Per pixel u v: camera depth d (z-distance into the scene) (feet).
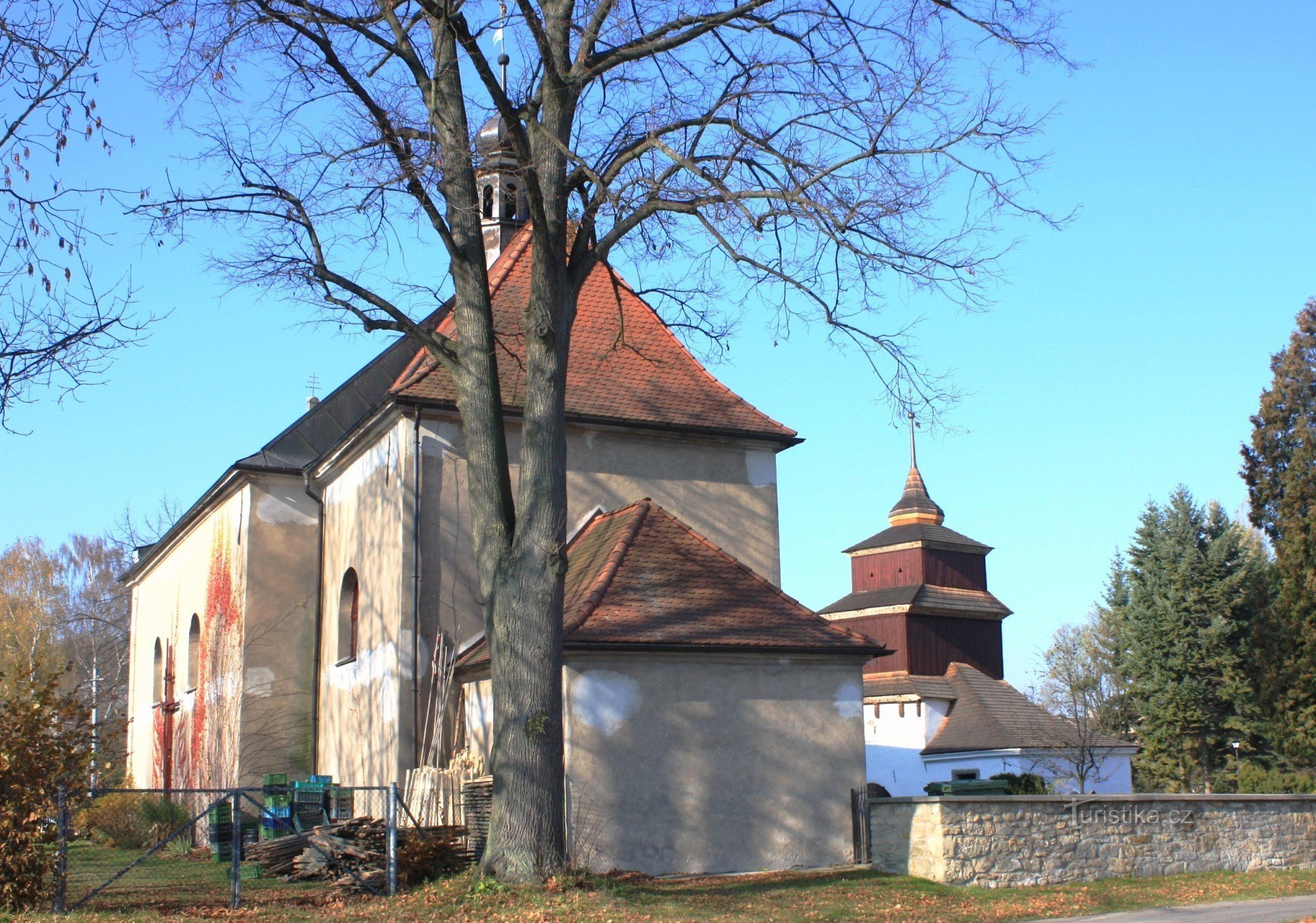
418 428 62.03
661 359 72.74
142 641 111.55
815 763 55.88
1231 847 60.44
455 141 46.19
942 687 133.90
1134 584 136.36
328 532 76.18
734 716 54.75
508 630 44.11
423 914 39.63
